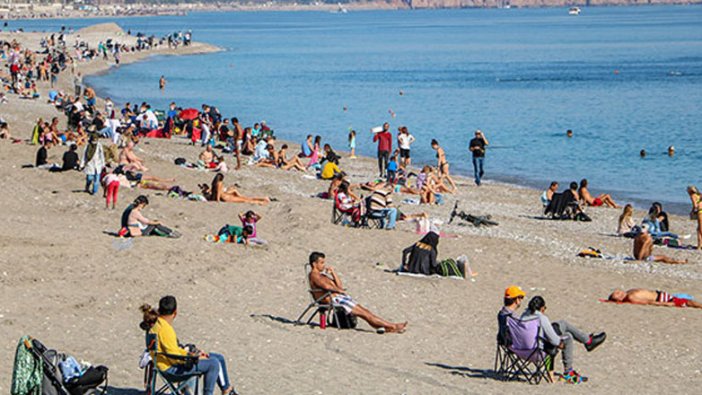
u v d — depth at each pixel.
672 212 68.19
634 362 29.66
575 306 37.16
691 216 56.56
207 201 54.44
